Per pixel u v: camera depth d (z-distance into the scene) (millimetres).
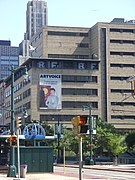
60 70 123938
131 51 133750
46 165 41625
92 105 125812
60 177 35031
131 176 37312
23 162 40219
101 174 40938
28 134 49844
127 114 128625
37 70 122000
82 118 14125
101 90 127625
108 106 127562
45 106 121000
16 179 30250
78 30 139375
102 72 129000
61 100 122750
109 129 85625
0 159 51250
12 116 34688
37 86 121625
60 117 121875
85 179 32719
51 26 138125
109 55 131875
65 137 80688
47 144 70812
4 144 50969
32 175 37719
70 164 72875
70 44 138875
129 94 130000
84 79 126125
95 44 135375
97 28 134000
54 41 137875
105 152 84000
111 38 133625
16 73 140250
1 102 163875
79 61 126250
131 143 84875
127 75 131125
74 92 124312
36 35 148375
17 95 139000
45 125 92250
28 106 124188
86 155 79938
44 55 136375
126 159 79688
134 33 135125
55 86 122625
